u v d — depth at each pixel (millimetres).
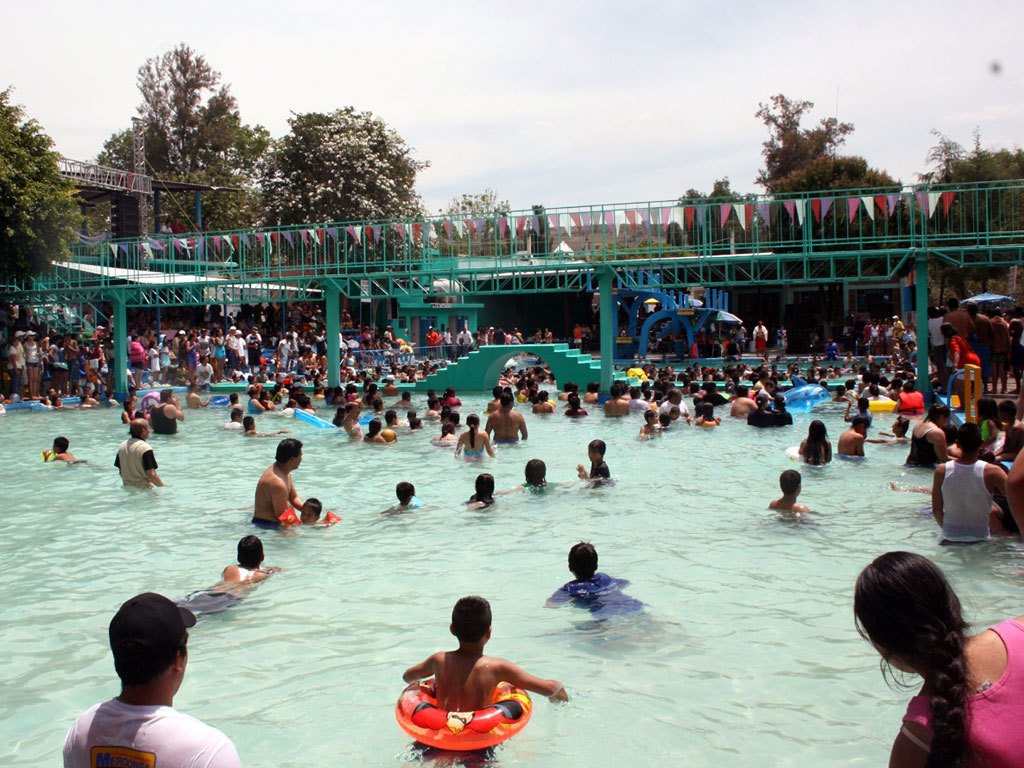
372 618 7625
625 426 20391
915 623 2561
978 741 2420
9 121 29812
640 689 6078
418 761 5152
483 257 29438
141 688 3100
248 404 25188
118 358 31094
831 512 11141
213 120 64500
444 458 16234
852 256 24906
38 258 30328
